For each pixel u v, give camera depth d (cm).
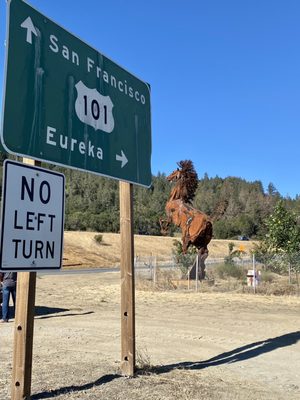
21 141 487
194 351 867
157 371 710
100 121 645
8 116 471
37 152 511
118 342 934
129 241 692
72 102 583
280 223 2434
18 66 489
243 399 592
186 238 2398
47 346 895
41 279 2905
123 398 575
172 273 2542
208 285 2188
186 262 2455
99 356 809
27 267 439
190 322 1177
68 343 923
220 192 15000
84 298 1762
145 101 778
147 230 9269
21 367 496
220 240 8444
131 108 733
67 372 693
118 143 688
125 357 683
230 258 3391
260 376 712
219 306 1499
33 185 452
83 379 655
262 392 629
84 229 8544
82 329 1077
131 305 685
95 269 4578
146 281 2253
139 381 650
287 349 891
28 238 442
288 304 1558
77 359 784
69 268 4784
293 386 662
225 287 2117
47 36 542
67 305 1534
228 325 1138
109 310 1421
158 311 1377
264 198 13862
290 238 2394
